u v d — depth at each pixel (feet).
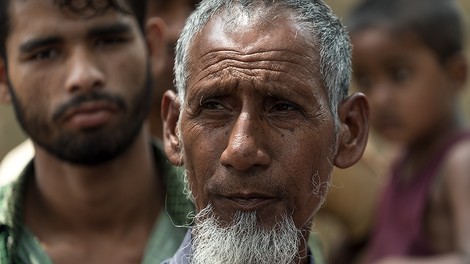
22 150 15.34
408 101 16.63
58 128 11.10
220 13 9.31
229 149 8.83
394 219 16.75
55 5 11.09
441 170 16.19
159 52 12.94
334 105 9.45
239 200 9.02
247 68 8.95
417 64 16.66
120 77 11.25
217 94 9.06
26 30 11.14
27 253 11.51
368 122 9.93
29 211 11.85
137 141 11.81
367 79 16.99
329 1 29.25
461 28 17.38
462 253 15.07
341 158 9.80
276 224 9.02
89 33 11.11
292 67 9.00
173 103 10.01
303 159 9.07
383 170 18.85
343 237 18.92
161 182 12.30
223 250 9.00
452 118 16.81
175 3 15.02
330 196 17.46
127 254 11.78
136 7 11.59
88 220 11.78
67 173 11.59
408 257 16.16
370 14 17.03
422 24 16.65
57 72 11.10
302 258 9.57
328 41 9.37
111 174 11.59
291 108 9.07
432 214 16.21
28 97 11.21
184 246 9.73
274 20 9.14
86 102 11.02
